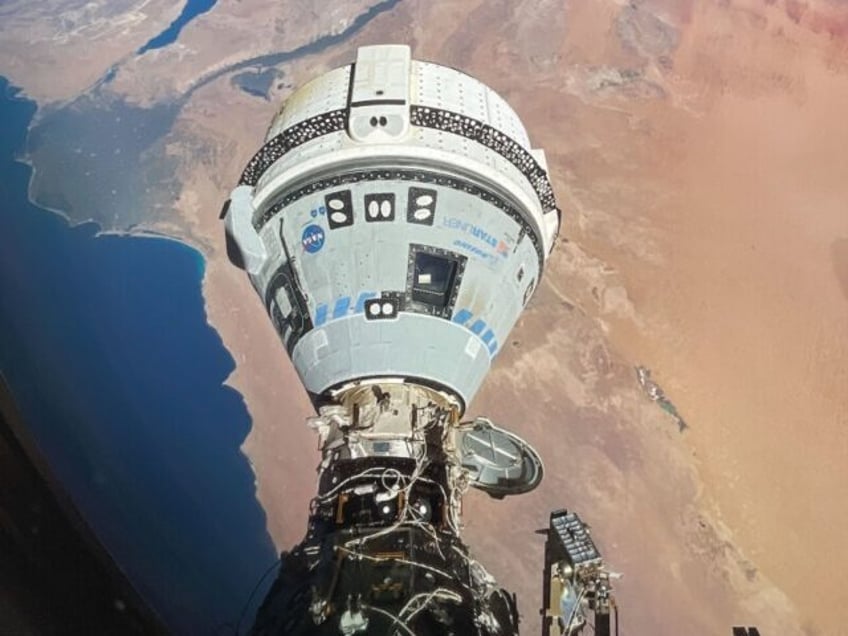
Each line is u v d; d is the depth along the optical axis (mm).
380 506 20219
